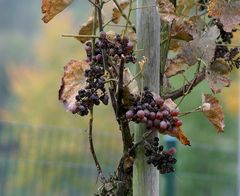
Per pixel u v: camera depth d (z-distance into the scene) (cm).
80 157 848
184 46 298
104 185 295
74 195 838
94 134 856
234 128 1800
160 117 275
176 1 310
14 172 829
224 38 303
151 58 286
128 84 278
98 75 278
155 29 287
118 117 282
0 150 832
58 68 2355
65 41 2450
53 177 834
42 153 835
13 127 830
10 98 2894
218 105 293
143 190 285
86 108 278
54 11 289
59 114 2125
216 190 941
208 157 1303
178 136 279
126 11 320
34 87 2241
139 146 284
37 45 3494
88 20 301
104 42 280
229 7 293
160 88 299
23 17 3944
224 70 295
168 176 691
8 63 3403
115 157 853
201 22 298
